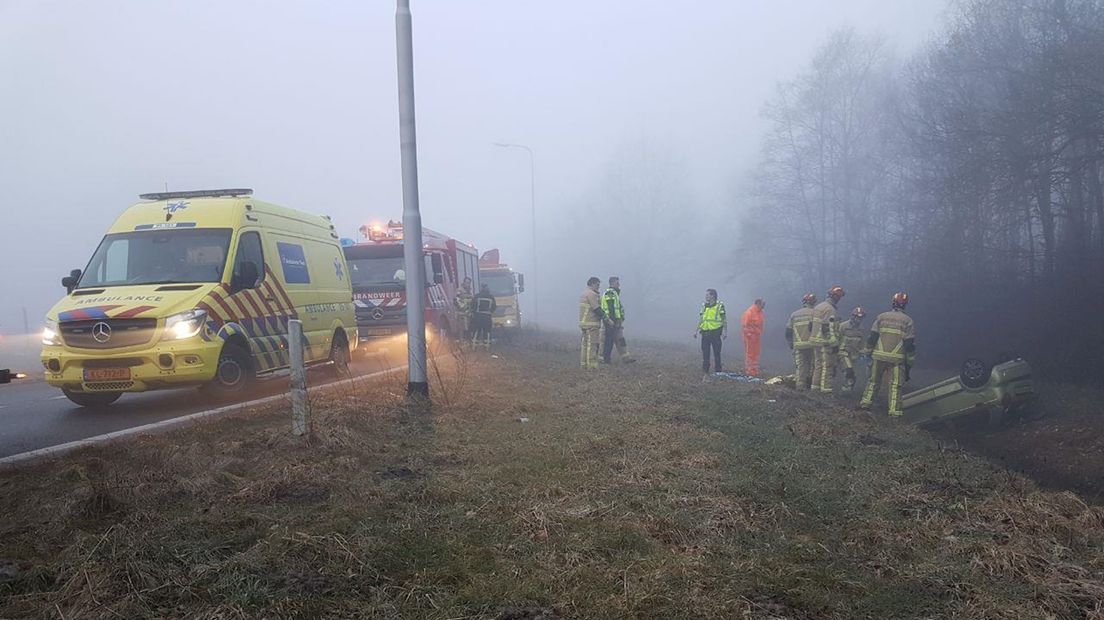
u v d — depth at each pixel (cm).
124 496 448
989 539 447
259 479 503
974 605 351
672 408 953
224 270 920
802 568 382
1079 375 1477
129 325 818
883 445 805
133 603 316
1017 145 1650
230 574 343
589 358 1445
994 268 1914
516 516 445
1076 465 931
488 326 1755
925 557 416
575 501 487
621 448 666
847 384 1391
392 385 976
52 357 816
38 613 310
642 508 475
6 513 432
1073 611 351
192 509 446
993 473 679
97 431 734
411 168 872
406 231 870
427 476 545
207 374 849
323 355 1167
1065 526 467
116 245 947
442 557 380
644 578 358
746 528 450
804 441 782
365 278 1762
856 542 436
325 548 376
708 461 619
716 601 338
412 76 875
